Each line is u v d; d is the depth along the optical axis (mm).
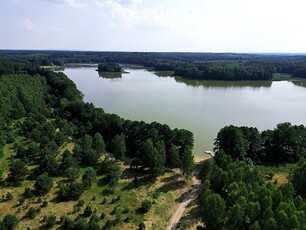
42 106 151125
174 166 94625
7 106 131875
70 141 110250
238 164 84000
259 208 61969
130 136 108688
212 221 64750
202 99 195375
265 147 106688
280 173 96562
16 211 70188
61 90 186500
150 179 87875
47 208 71688
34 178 83062
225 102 187000
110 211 72312
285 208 60156
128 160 99688
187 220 71938
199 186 87312
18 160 84938
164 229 69000
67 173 83188
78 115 136875
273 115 158625
